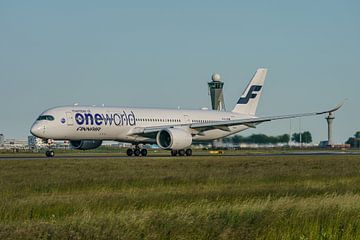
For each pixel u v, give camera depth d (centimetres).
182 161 10425
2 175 6900
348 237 3312
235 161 10644
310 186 5897
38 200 4297
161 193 5003
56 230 3098
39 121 12306
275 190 5328
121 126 13162
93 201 4228
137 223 3238
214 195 4791
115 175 6925
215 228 3284
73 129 12450
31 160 10562
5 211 3781
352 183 6309
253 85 16550
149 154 15675
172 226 3259
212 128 14062
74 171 7612
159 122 14000
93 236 3047
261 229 3328
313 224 3453
